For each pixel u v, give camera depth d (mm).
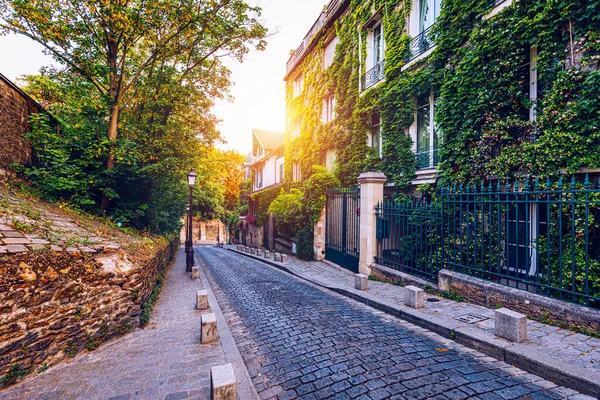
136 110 11250
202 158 13211
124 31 8281
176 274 11383
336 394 2848
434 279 6520
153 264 7531
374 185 8648
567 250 5008
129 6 8703
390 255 8195
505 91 6297
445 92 7730
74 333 4055
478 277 5469
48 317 3729
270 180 25281
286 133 20438
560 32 5441
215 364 3729
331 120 14523
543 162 5422
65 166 8133
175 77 11258
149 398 2977
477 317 4590
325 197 12438
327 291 7617
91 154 8891
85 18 8383
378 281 8031
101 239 6090
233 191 45344
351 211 10188
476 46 6863
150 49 10273
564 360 3123
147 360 3885
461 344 3986
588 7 4965
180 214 19531
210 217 42188
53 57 8789
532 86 6082
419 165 9289
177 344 4418
